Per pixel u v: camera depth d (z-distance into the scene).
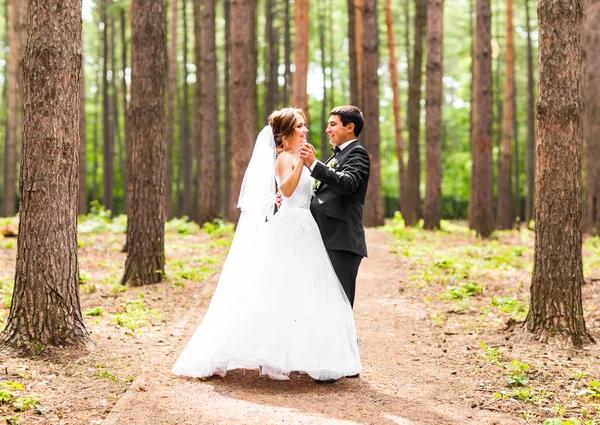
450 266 11.49
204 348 5.09
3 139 40.03
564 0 6.43
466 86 35.47
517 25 30.09
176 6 24.05
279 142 5.41
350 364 5.08
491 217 17.25
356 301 8.99
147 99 9.47
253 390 4.88
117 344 6.10
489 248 14.49
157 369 5.34
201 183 19.36
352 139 5.43
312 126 39.22
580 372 5.65
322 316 5.06
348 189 5.10
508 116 23.62
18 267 5.75
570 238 6.57
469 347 6.53
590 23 16.94
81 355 5.66
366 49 19.56
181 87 36.53
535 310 6.72
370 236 16.86
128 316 7.16
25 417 4.27
